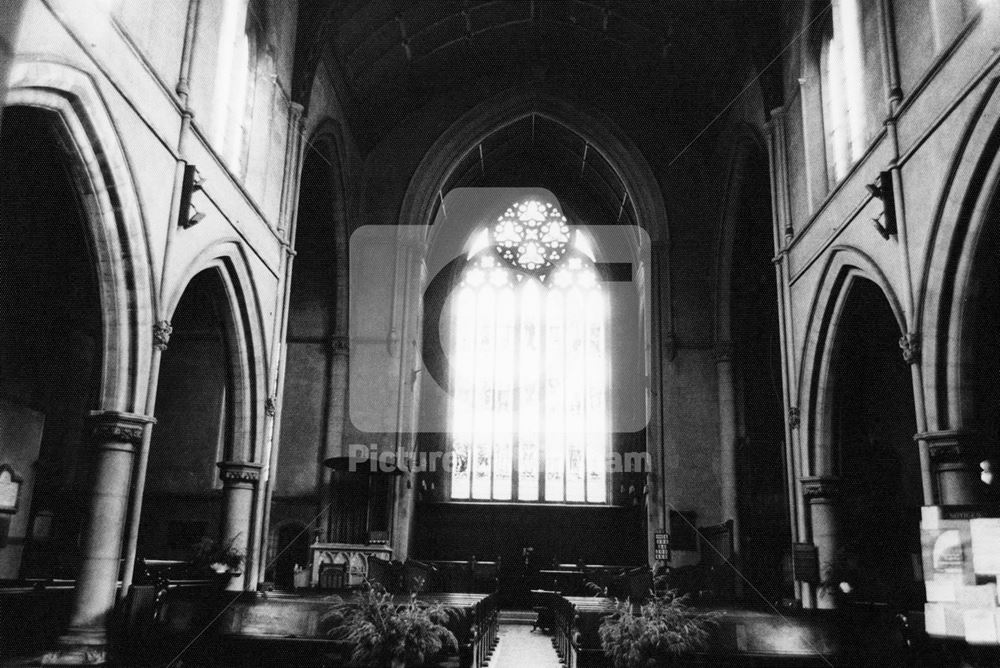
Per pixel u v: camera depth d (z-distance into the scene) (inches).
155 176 589.0
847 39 740.0
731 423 1105.4
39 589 631.8
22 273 790.5
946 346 548.1
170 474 1069.8
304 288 1171.3
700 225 1194.6
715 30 1025.5
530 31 1184.2
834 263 723.4
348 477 1111.6
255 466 791.7
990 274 528.4
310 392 1138.0
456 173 1346.0
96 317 566.9
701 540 1083.3
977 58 503.5
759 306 1137.4
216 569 714.2
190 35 644.1
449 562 1162.0
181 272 634.8
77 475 930.1
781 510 1067.9
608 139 1229.1
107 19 514.0
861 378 863.7
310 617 570.3
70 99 490.9
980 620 476.4
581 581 1099.3
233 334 780.0
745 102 1036.5
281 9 880.3
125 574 566.9
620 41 1160.8
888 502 850.8
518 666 677.3
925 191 566.3
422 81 1234.0
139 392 575.5
